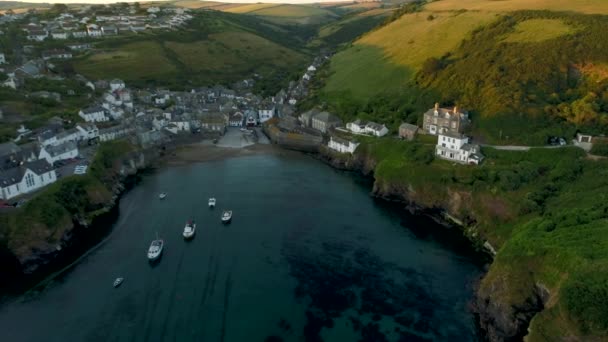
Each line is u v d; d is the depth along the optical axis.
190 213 125.25
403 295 90.81
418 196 127.94
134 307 86.25
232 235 113.19
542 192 109.38
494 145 137.75
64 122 166.38
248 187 145.12
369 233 115.88
